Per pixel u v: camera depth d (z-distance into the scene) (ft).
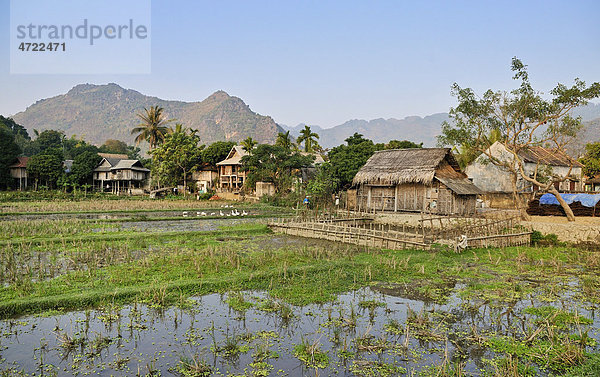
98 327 37.32
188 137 246.88
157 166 247.91
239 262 59.88
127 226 104.94
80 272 52.29
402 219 114.93
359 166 171.94
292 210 157.07
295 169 211.82
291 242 83.46
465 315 41.81
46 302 41.29
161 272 54.44
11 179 228.02
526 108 101.86
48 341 34.42
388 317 40.96
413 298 47.09
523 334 37.06
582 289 51.11
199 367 29.91
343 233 83.61
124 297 44.01
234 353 32.89
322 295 46.96
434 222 107.55
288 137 249.55
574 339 35.58
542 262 63.72
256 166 210.59
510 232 86.02
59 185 232.12
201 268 56.39
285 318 40.14
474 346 34.73
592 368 30.19
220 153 254.06
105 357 31.96
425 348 34.32
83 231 91.66
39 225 93.81
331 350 33.78
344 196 155.02
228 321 39.32
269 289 48.93
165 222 116.26
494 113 105.19
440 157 119.44
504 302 45.88
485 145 117.08
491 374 30.01
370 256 67.97
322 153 266.98
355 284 51.67
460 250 72.38
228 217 131.75
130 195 233.55
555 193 99.14
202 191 239.71
